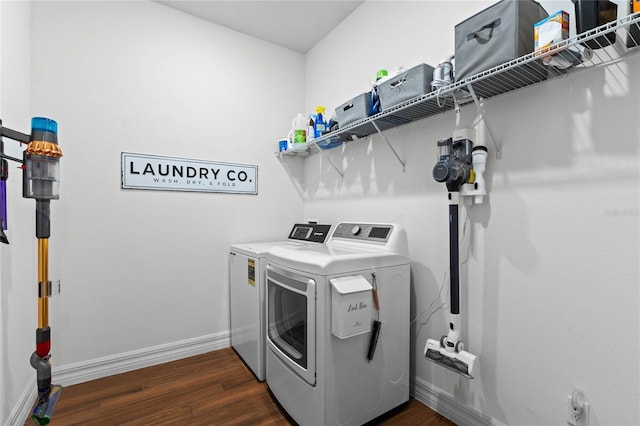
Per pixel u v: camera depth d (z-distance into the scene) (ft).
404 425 5.21
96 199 6.68
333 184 8.46
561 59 3.57
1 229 3.39
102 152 6.74
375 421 5.31
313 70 9.46
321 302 4.56
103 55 6.77
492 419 4.81
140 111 7.19
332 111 8.58
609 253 3.66
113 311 6.88
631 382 3.51
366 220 7.32
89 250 6.61
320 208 9.02
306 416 4.85
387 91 5.39
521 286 4.48
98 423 5.21
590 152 3.80
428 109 5.46
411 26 6.17
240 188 8.61
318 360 4.61
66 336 6.37
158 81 7.43
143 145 7.22
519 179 4.50
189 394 6.09
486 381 4.90
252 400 5.91
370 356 5.02
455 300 4.87
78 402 5.78
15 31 5.19
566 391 4.03
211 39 8.20
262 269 6.61
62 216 6.32
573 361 3.96
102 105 6.75
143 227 7.23
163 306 7.48
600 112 3.71
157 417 5.39
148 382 6.51
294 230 8.61
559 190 4.08
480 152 4.73
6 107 4.77
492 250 4.82
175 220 7.64
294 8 7.70
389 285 5.33
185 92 7.79
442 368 5.56
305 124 8.80
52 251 6.22
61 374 6.28
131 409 5.60
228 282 8.38
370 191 7.20
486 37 3.97
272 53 9.25
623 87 3.54
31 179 3.53
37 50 6.08
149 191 7.30
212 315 8.15
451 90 4.41
